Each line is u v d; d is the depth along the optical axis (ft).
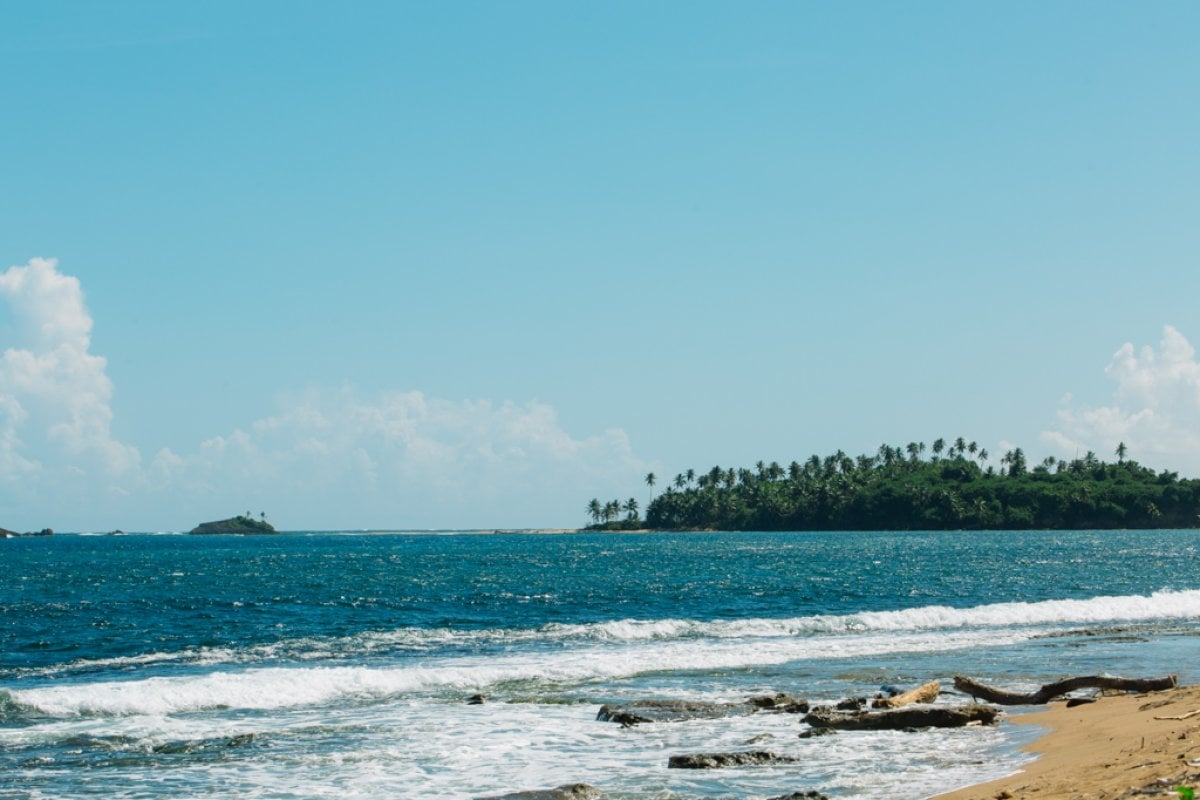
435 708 79.97
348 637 133.49
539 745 65.82
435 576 303.07
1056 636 126.72
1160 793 39.47
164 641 135.33
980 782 51.16
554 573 313.94
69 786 55.93
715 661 104.88
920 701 76.23
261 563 438.81
